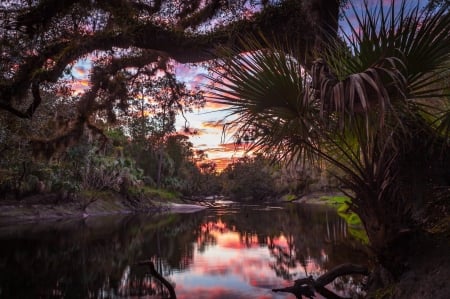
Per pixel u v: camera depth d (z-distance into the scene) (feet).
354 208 15.02
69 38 26.71
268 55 12.16
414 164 13.17
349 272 20.52
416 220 14.78
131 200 154.61
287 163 13.39
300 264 34.19
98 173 133.18
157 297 25.27
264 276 30.14
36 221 93.81
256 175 248.73
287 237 55.01
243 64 11.67
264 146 12.39
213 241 54.08
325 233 57.11
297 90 11.51
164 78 36.24
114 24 25.81
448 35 10.71
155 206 161.99
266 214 111.96
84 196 124.06
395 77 9.48
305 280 21.57
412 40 10.68
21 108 39.50
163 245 50.98
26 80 25.70
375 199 13.94
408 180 13.39
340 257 35.99
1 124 39.09
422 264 13.69
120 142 159.22
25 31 23.54
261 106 11.94
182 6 26.45
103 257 42.22
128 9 24.18
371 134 11.52
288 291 21.56
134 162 180.55
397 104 10.97
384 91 9.30
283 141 12.86
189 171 251.60
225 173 292.81
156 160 205.36
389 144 12.85
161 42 23.16
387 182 13.38
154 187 200.23
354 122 12.00
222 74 11.91
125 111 35.99
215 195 304.50
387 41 10.69
